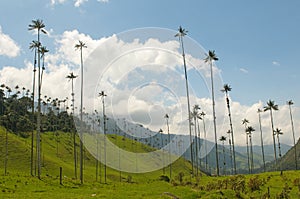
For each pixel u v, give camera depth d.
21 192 40.69
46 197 35.38
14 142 117.50
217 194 33.44
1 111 161.25
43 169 98.19
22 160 104.75
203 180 56.81
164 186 48.56
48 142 146.88
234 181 48.69
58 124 181.88
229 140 107.62
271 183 56.91
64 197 35.38
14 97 177.00
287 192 48.16
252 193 45.34
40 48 65.88
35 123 168.00
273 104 95.19
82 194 38.84
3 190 41.03
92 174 102.62
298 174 63.81
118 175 103.75
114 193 39.00
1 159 103.31
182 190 39.09
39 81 66.94
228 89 42.94
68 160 127.81
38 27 65.56
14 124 150.12
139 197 34.03
